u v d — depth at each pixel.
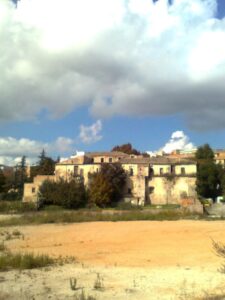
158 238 30.28
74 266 20.19
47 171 140.50
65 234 37.12
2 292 14.53
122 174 104.56
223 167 107.75
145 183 105.94
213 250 23.47
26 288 15.21
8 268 19.64
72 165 113.38
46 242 31.55
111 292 14.50
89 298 13.44
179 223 42.62
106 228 40.28
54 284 15.93
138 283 15.95
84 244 29.58
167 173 106.62
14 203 88.00
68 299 13.59
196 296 13.68
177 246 25.98
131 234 33.75
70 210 84.81
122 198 103.62
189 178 104.56
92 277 17.28
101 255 23.81
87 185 105.25
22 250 26.92
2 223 51.78
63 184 92.88
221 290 14.38
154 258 22.23
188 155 134.12
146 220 51.94
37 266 20.11
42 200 90.62
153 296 13.85
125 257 22.86
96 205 95.38
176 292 14.38
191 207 70.12
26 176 136.88
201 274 17.45
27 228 45.25
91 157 118.62
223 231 32.31
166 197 105.00
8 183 134.00
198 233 31.58
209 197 103.19
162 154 145.00
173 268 19.17
